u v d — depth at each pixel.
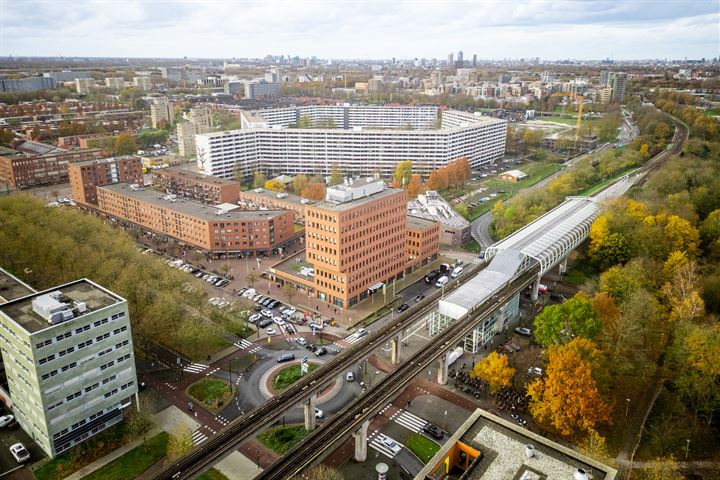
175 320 148.00
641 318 141.62
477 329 147.38
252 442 113.75
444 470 77.88
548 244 189.75
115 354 114.69
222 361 145.38
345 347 153.62
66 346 105.19
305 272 195.88
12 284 138.62
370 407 108.31
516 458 76.56
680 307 143.38
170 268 178.25
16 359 106.94
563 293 189.38
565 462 75.88
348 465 108.00
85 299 115.44
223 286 195.50
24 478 103.12
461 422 121.38
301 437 114.75
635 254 190.12
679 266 167.88
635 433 116.69
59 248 180.88
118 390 117.00
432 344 132.50
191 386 133.38
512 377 135.75
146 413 115.88
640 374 135.88
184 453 101.62
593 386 110.56
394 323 145.88
